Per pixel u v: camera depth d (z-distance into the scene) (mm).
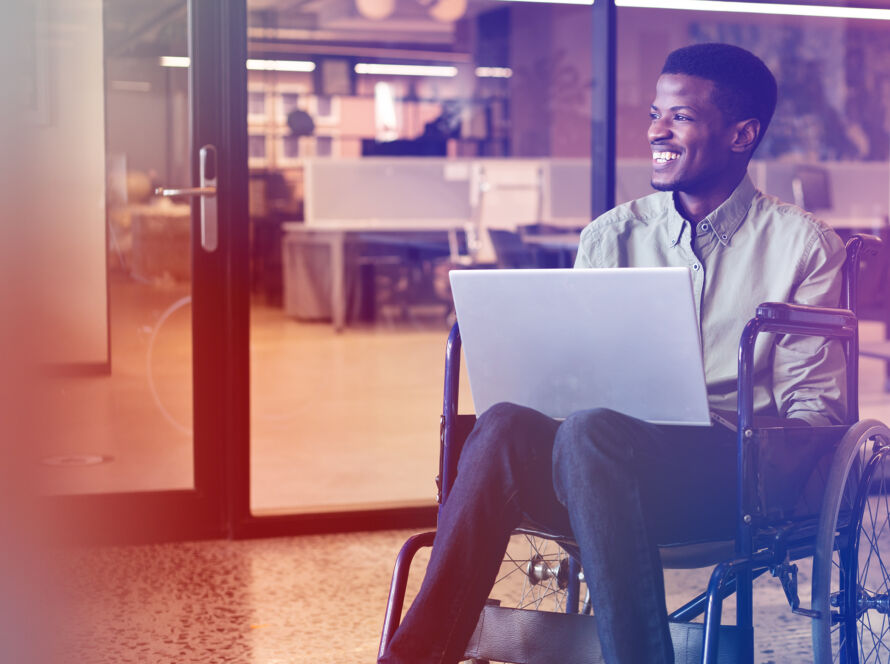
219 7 2883
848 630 1542
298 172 8180
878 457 1519
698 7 4285
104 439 3053
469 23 11039
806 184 6793
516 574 1928
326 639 2195
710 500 1464
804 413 1555
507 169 8133
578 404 1525
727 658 1386
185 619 2311
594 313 1428
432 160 8078
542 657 1535
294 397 5352
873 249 1669
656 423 1495
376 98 11641
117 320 3115
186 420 3109
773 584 2615
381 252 8008
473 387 1583
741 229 1668
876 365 5527
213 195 2879
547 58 10383
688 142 1644
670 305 1371
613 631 1327
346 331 7766
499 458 1396
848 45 6465
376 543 2963
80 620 2277
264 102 9711
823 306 1614
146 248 3133
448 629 1352
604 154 3145
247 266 2941
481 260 8172
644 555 1343
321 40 11367
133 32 3102
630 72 5734
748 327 1361
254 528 2990
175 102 3119
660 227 1708
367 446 4316
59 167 3125
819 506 1526
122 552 2850
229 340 2951
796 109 6617
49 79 3074
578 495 1354
